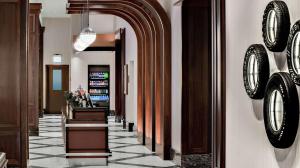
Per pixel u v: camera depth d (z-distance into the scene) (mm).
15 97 8008
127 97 16641
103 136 9703
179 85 9391
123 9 12047
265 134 4902
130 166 9336
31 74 15055
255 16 5176
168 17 10180
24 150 7988
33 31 15297
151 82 11195
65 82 24703
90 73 23953
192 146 9211
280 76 4332
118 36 18781
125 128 17094
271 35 4594
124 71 17141
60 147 12203
